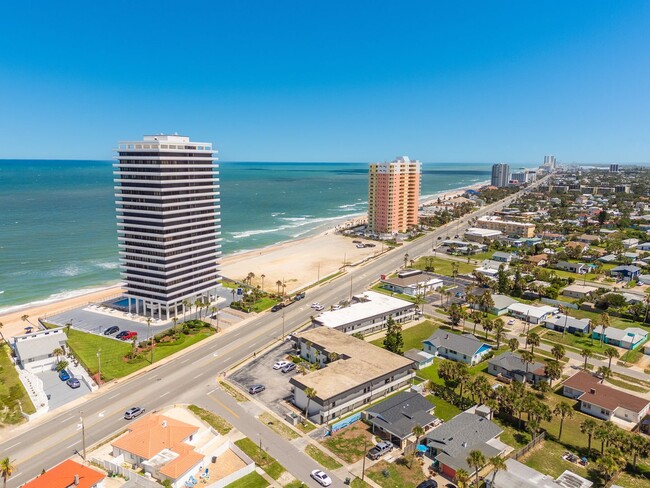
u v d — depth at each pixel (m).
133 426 95.56
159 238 157.25
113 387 117.31
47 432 97.69
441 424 99.50
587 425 90.50
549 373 115.56
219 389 117.06
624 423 103.75
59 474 79.62
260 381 121.69
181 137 164.50
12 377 120.69
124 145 158.00
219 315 170.00
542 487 80.69
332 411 103.25
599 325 156.75
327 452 92.38
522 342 149.38
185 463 83.44
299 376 111.75
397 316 166.38
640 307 166.62
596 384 115.25
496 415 106.56
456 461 86.06
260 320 165.88
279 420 103.75
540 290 192.38
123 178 159.75
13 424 100.25
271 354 137.88
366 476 85.12
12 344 136.88
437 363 135.50
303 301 188.38
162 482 80.56
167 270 159.62
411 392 111.81
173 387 117.69
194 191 166.12
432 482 82.94
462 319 168.75
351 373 114.00
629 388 119.31
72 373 124.12
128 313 168.38
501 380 123.81
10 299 190.38
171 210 157.88
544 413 94.94
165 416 99.31
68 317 165.25
